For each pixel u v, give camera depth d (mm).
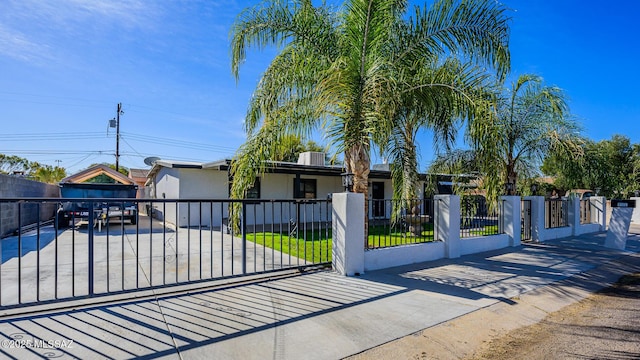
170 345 2779
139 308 3609
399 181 7945
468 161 9992
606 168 10352
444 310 3770
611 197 14883
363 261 5316
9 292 4113
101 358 2545
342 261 5152
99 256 6535
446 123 7832
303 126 7070
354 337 3043
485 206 8914
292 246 7723
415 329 3256
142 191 20656
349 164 6660
